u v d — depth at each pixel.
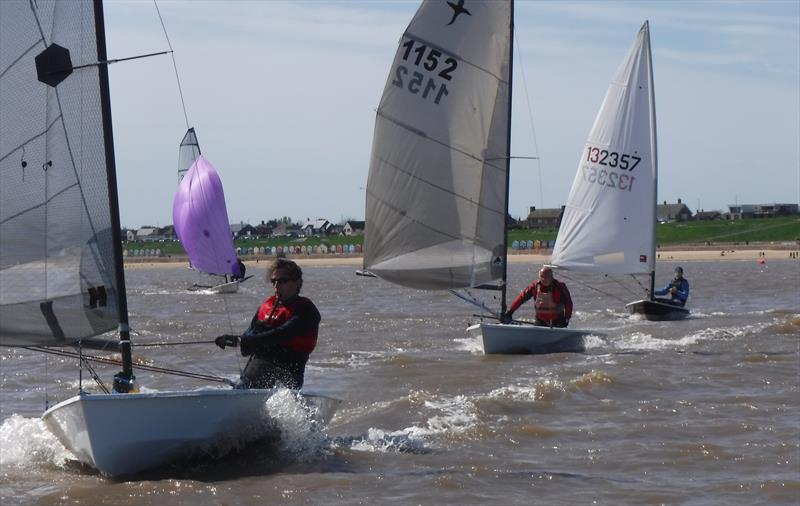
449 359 23.97
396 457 13.71
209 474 12.83
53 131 12.84
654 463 13.34
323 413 14.48
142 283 80.62
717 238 159.50
